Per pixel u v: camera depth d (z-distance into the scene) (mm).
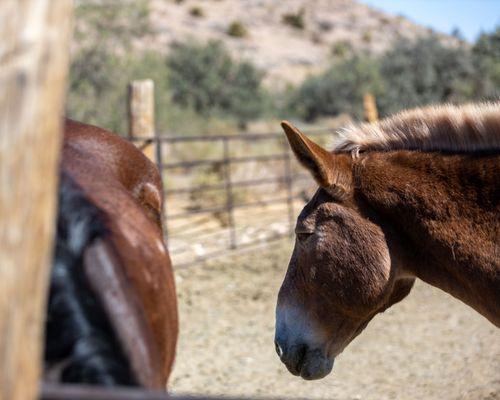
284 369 5711
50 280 1617
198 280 8414
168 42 50344
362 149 3279
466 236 2967
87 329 1561
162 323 2090
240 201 13344
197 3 67688
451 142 3119
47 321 1579
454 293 3129
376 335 6449
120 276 1797
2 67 1108
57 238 1729
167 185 14094
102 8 22719
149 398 1159
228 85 38031
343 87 37344
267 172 15477
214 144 18453
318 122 33031
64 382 1485
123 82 20734
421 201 3035
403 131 3225
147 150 8320
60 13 1172
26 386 1132
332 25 71250
